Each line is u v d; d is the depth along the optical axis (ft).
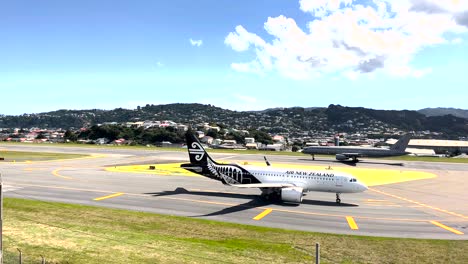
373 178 290.97
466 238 126.62
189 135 201.98
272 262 91.76
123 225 128.57
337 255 102.89
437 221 150.82
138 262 83.82
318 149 434.71
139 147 625.82
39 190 198.39
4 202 161.58
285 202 181.16
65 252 88.94
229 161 408.87
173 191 204.95
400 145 411.34
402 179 287.07
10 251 88.33
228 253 97.40
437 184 261.65
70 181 233.76
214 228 129.29
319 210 165.89
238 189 215.10
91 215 142.41
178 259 88.17
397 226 141.18
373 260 99.71
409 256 103.96
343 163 406.00
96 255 87.45
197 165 201.46
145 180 246.06
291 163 396.57
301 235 123.65
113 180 243.19
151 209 159.94
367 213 162.40
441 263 98.94
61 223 126.00
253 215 152.87
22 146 595.06
